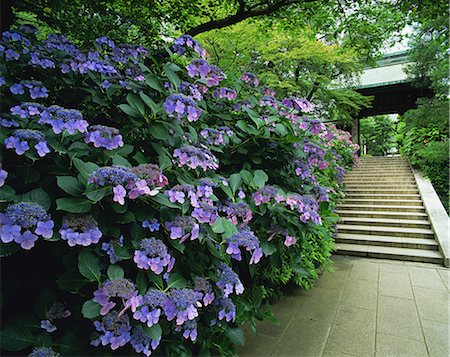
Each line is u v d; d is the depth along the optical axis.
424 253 3.99
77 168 0.98
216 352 1.45
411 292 2.74
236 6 3.75
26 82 1.21
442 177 7.33
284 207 1.71
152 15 3.18
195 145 1.51
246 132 1.88
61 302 1.04
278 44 6.60
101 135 1.12
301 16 3.95
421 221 4.97
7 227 0.77
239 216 1.51
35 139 0.96
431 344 1.84
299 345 1.83
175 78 1.39
